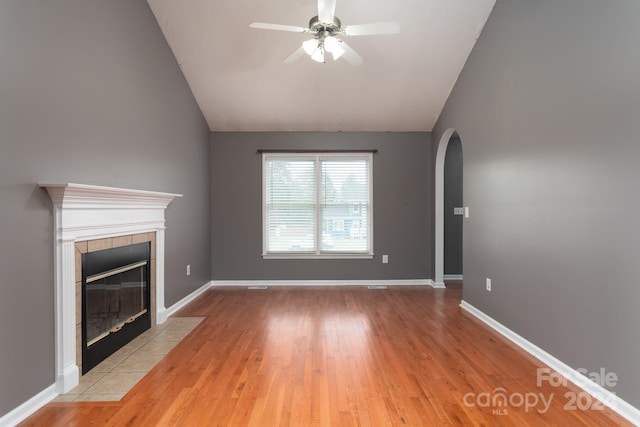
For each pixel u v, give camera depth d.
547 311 2.74
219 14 3.74
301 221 5.70
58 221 2.30
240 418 2.03
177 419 2.02
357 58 3.37
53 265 2.29
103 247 2.79
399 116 5.32
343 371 2.62
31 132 2.11
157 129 3.77
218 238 5.66
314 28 2.98
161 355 2.92
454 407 2.14
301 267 5.69
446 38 3.98
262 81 4.64
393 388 2.37
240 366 2.71
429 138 5.70
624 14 2.02
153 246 3.64
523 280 3.06
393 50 4.15
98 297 2.77
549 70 2.69
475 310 4.00
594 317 2.27
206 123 5.42
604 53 2.16
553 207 2.66
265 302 4.62
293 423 1.98
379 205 5.68
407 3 3.62
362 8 3.67
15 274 2.00
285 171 5.70
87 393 2.31
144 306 3.50
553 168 2.65
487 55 3.71
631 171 1.99
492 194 3.61
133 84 3.28
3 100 1.92
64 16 2.38
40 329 2.17
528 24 2.95
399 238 5.70
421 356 2.89
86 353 2.61
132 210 3.20
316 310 4.24
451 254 6.11
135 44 3.32
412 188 5.70
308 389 2.36
